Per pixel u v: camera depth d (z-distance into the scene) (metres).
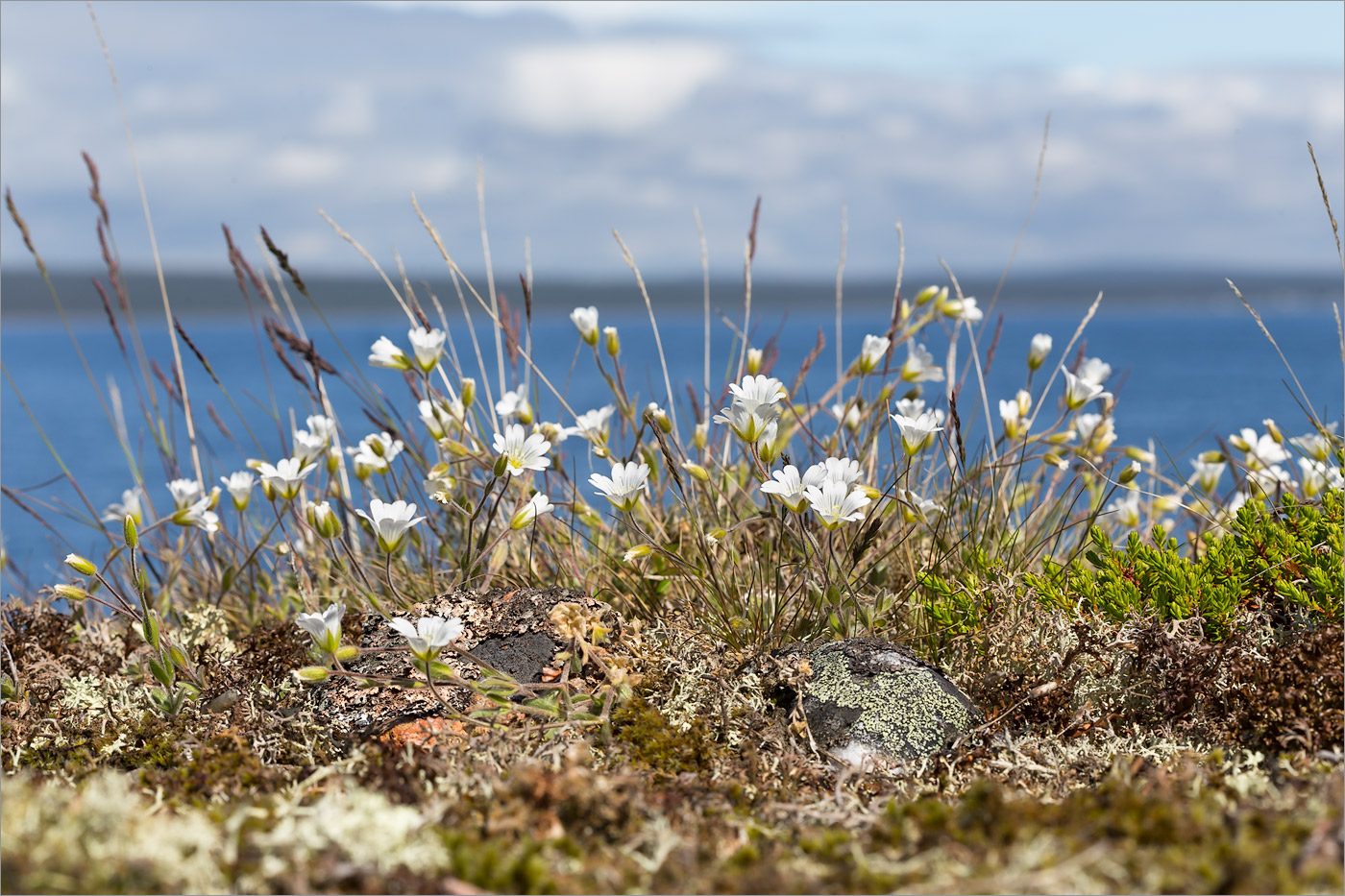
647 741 0.85
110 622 1.00
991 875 0.75
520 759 0.82
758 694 0.87
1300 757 0.82
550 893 0.75
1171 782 0.80
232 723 0.87
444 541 1.02
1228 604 0.89
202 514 0.94
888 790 0.83
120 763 0.86
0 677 0.91
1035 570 0.98
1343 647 0.85
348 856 0.76
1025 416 0.98
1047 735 0.86
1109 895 0.75
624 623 0.91
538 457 0.93
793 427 1.01
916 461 1.00
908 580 0.97
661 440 0.94
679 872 0.76
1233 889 0.74
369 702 0.88
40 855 0.74
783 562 0.98
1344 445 0.96
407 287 1.02
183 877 0.75
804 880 0.76
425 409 0.96
